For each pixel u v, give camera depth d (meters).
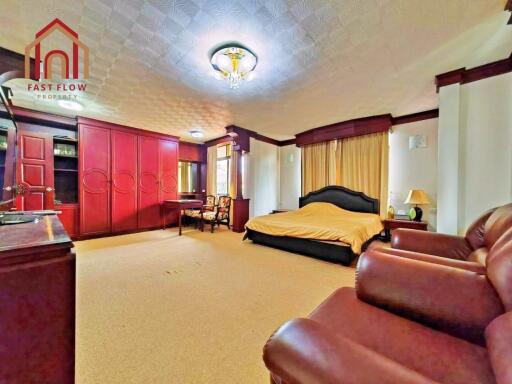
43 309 0.76
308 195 4.96
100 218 4.30
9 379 0.71
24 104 3.42
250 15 1.70
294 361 0.53
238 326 1.59
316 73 2.52
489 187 2.46
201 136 5.59
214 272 2.59
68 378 0.81
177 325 1.59
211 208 5.74
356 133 4.27
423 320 0.98
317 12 1.67
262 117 4.07
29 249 0.74
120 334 1.49
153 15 1.69
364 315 1.03
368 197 4.20
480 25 1.81
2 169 2.63
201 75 2.54
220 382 1.13
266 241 3.69
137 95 3.08
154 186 5.10
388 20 1.75
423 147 3.87
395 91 3.01
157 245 3.79
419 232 1.88
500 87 2.39
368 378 0.45
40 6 1.59
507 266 0.77
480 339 0.86
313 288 2.19
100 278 2.39
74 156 4.12
